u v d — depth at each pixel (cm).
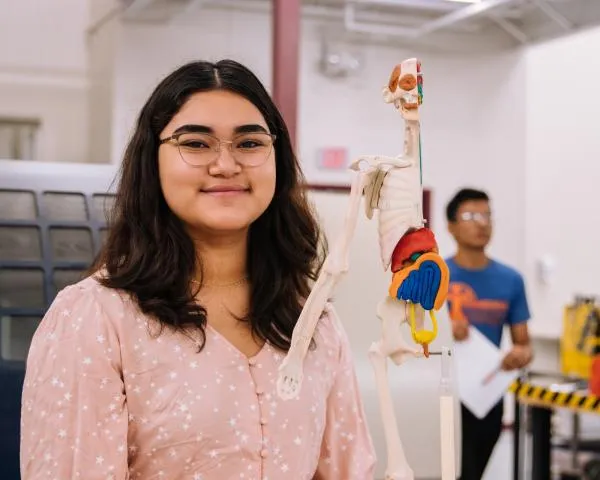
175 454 119
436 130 651
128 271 125
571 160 660
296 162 141
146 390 120
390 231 119
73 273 213
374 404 228
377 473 227
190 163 125
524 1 579
